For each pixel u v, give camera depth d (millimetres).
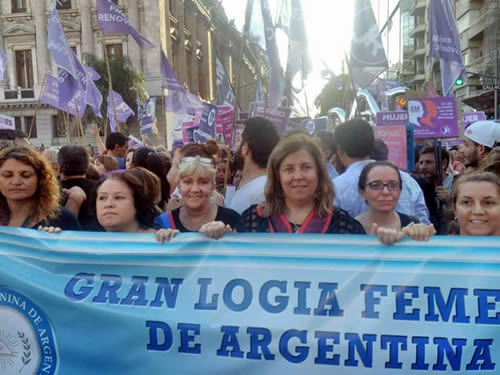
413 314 2275
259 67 4984
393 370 2273
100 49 32438
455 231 2781
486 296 2238
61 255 2607
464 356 2227
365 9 4773
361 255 2332
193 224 2963
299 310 2357
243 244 2436
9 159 2803
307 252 2373
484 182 2416
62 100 7961
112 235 2574
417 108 5945
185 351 2445
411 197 3480
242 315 2402
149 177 3053
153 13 32031
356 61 4820
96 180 4484
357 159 3350
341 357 2312
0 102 32719
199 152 4137
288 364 2352
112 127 12039
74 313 2555
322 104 25625
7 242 2664
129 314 2506
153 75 32031
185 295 2471
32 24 32844
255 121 3217
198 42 44375
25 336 2596
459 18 37719
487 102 34312
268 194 2592
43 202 2910
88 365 2529
